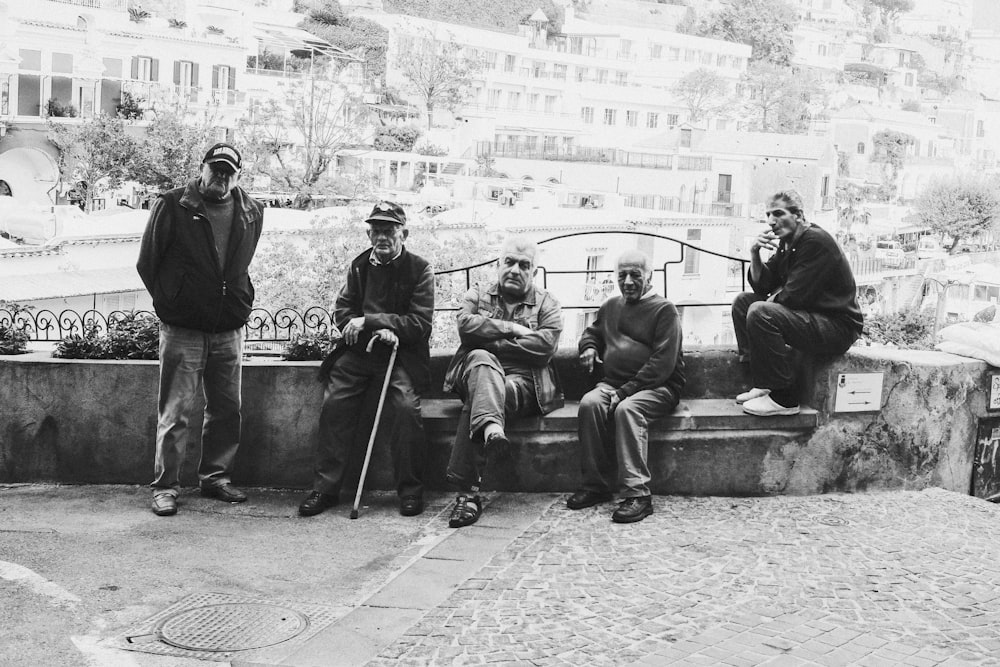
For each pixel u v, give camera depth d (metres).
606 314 7.00
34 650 4.63
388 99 87.94
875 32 170.00
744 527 6.36
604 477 6.79
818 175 78.38
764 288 7.20
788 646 4.70
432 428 7.05
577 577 5.50
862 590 5.39
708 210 76.69
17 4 53.81
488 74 94.06
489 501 6.81
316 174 52.72
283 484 7.20
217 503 6.82
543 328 6.88
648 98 105.25
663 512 6.62
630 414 6.58
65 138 51.56
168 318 6.61
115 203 52.50
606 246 41.22
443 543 6.04
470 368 6.64
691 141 79.12
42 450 7.31
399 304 6.80
